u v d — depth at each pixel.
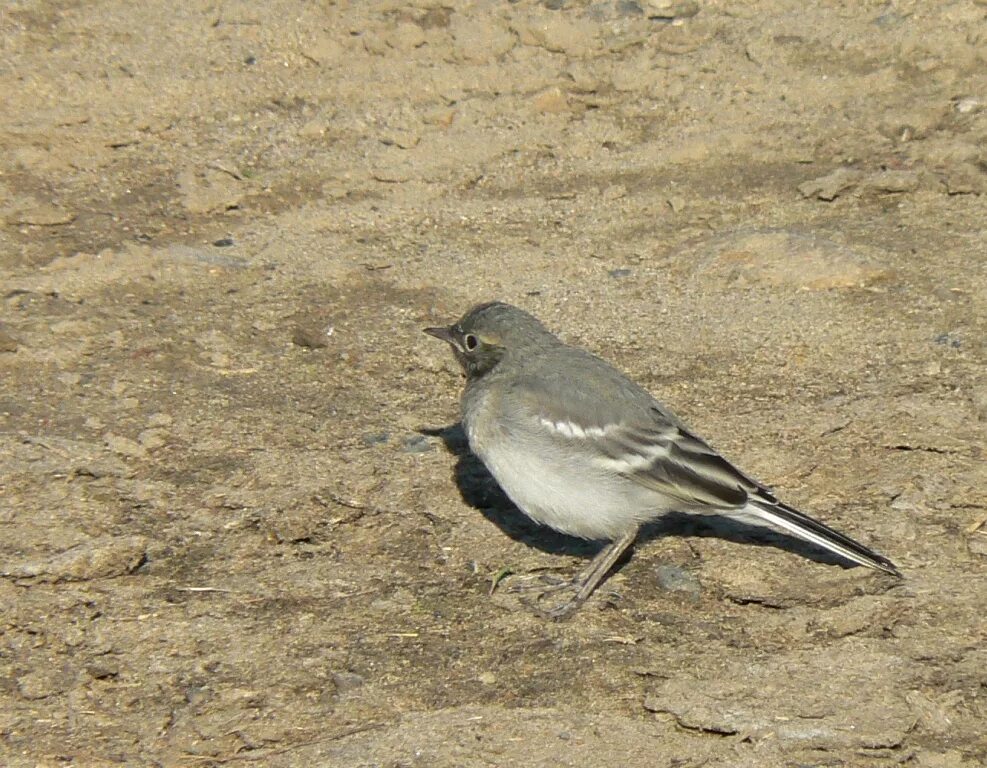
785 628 10.03
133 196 17.20
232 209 17.08
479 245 16.34
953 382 13.12
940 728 8.98
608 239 16.42
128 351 13.99
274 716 9.23
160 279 15.44
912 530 11.05
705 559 10.95
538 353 10.91
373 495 11.80
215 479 11.97
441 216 17.03
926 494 11.50
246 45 20.38
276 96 19.45
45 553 10.94
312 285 15.41
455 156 18.33
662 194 17.38
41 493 11.70
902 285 14.95
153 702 9.39
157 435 12.55
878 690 9.30
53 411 12.92
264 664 9.75
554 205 17.27
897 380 13.22
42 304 14.84
